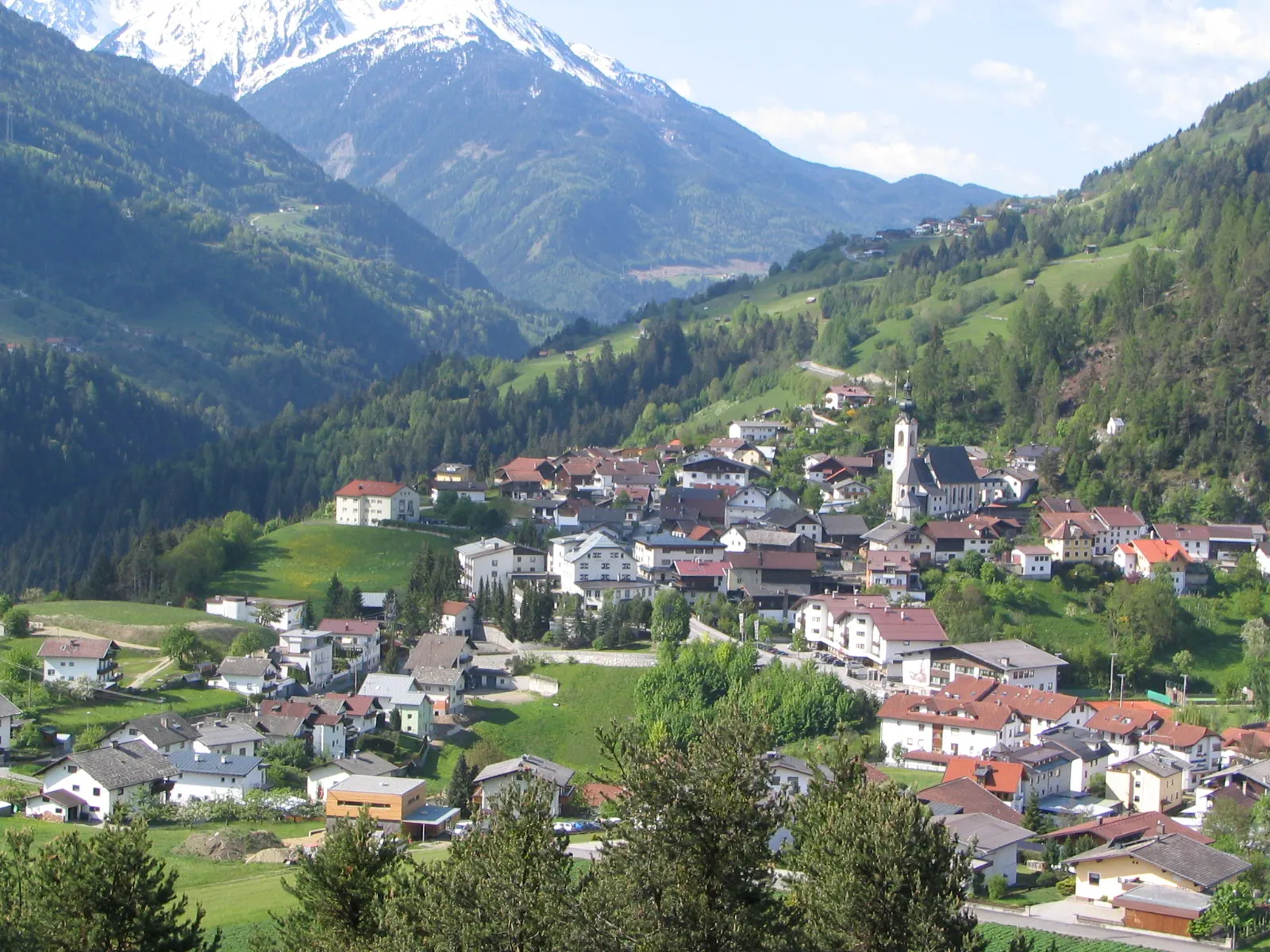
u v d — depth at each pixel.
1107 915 136.25
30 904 91.00
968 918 89.50
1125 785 187.88
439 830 169.50
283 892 136.38
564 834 91.81
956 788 171.12
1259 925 132.25
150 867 92.62
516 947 84.75
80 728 198.12
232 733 194.38
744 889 83.94
